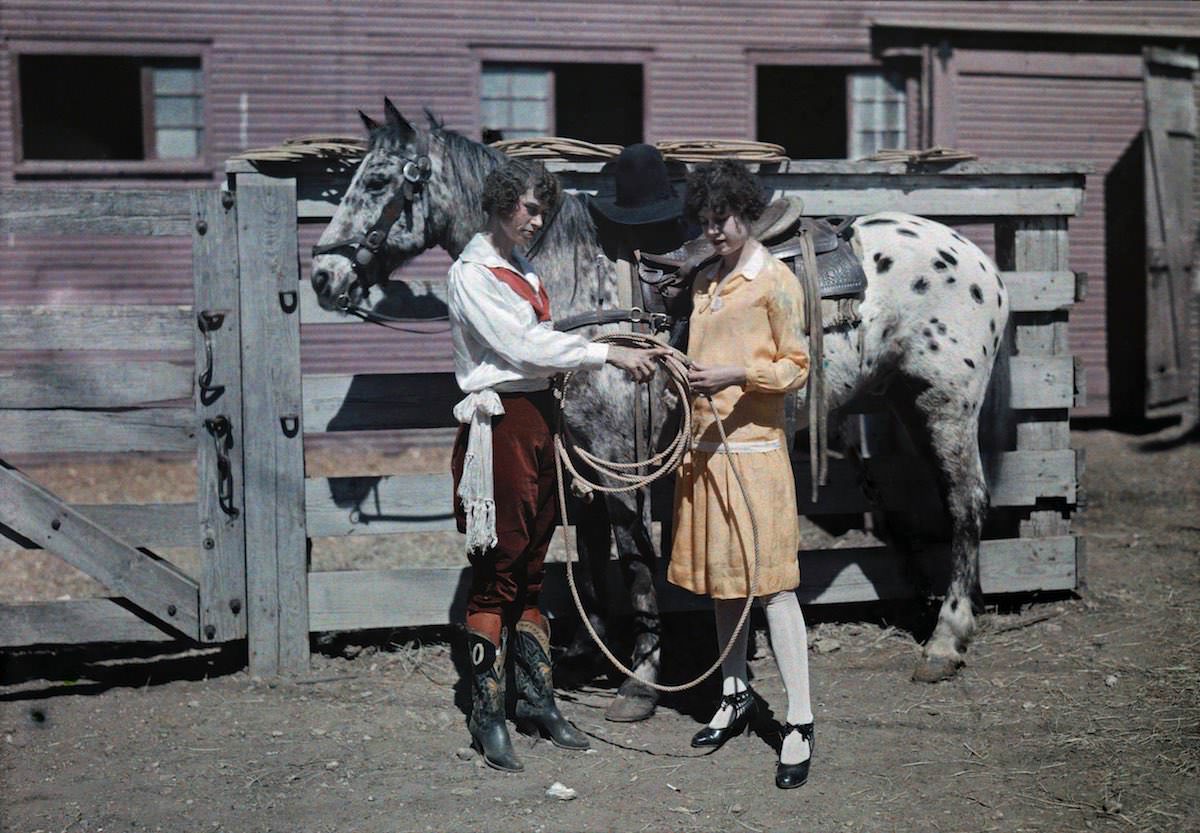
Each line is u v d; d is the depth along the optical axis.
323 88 8.75
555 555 6.14
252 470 4.34
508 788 3.49
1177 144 9.54
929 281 4.41
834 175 4.77
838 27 9.21
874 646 4.70
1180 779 3.43
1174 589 5.18
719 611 3.71
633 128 12.45
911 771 3.54
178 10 8.56
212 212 4.29
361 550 6.43
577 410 3.97
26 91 11.57
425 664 4.51
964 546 4.48
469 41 8.88
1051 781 3.45
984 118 9.34
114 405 4.33
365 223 4.00
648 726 3.96
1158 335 9.35
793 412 4.23
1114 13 9.48
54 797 3.45
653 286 4.04
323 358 8.70
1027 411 5.02
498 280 3.40
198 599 4.36
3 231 4.23
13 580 5.91
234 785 3.52
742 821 3.26
